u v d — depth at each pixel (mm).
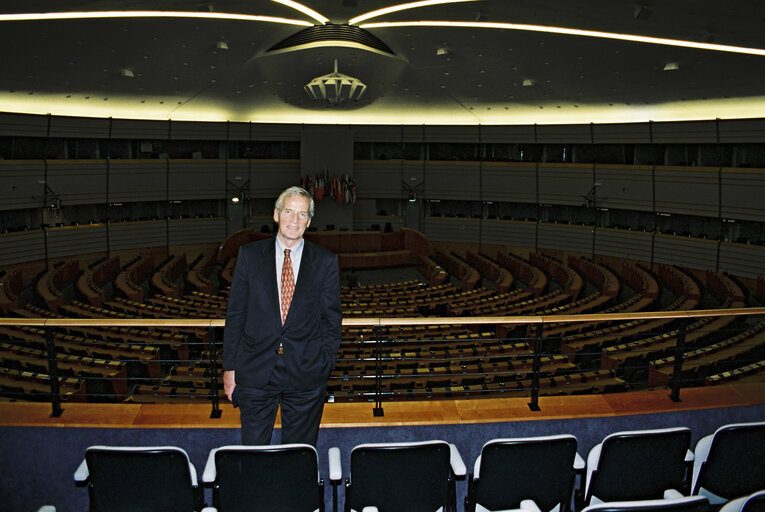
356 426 4035
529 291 22922
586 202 27531
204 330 14602
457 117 28469
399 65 19422
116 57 16625
